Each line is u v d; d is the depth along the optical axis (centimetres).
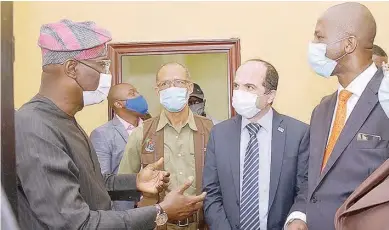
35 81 262
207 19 276
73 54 157
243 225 204
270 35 273
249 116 209
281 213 203
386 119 168
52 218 139
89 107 275
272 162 205
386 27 265
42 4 272
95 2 280
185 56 274
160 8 278
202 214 234
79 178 156
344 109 179
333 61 178
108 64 166
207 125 247
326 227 173
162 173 196
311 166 184
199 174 240
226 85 271
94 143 266
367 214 148
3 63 115
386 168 148
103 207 165
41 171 140
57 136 149
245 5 274
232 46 272
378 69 177
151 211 161
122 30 279
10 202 115
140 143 245
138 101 271
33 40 264
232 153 210
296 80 271
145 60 276
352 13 175
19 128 143
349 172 170
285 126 210
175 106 238
